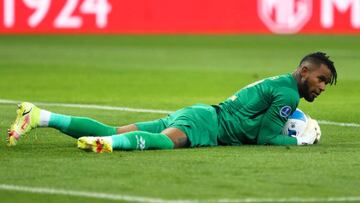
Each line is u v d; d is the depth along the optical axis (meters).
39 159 23.83
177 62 63.75
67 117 25.55
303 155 24.84
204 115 26.08
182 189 20.31
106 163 23.20
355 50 72.75
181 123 25.78
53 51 71.00
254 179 21.48
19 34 82.12
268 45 77.38
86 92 45.47
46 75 54.28
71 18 82.62
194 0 85.31
